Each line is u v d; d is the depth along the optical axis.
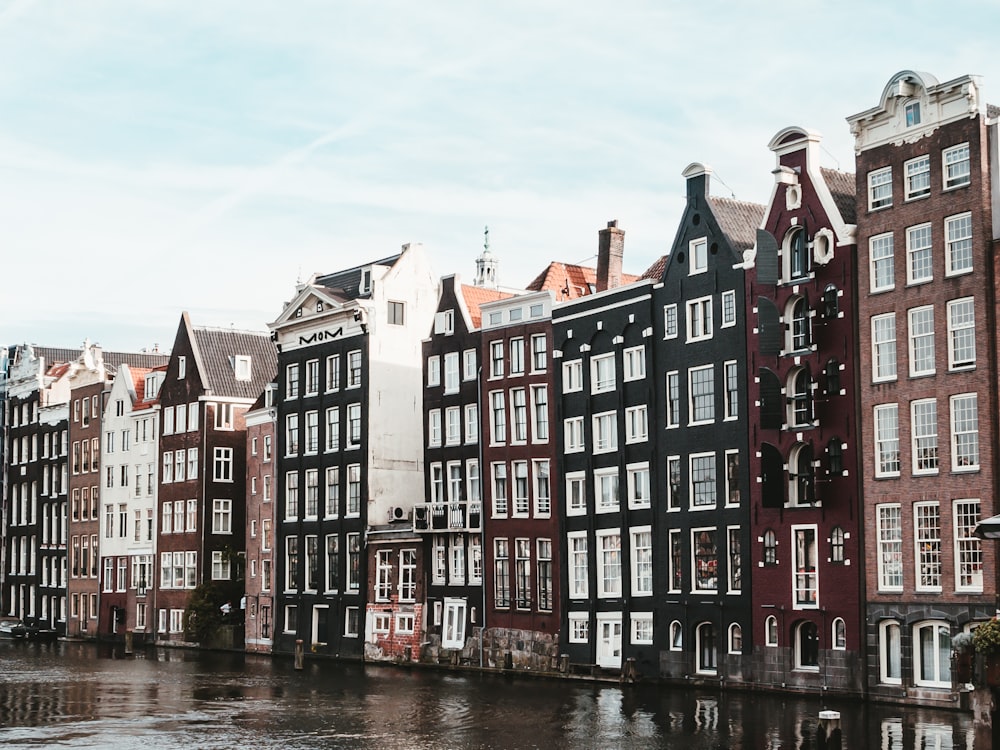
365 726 44.12
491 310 67.88
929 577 46.88
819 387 50.91
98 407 101.94
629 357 60.03
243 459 91.12
